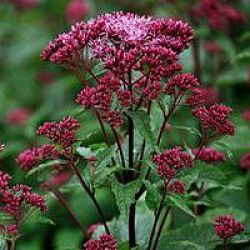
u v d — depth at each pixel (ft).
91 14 52.65
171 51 23.08
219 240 26.22
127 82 24.25
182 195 23.80
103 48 23.32
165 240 26.84
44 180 27.43
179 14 39.47
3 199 23.76
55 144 24.07
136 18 24.03
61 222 40.04
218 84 41.81
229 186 24.58
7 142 47.62
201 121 25.07
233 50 39.17
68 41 23.93
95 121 40.70
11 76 58.75
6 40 61.67
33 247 40.16
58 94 52.95
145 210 28.19
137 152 25.11
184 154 23.35
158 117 25.59
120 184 23.04
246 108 42.88
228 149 25.27
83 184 24.63
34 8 64.34
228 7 38.88
